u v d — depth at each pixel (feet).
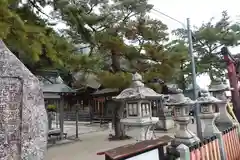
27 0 18.02
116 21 33.30
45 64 20.49
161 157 10.77
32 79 6.15
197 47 65.82
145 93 12.80
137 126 12.49
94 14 29.27
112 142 33.14
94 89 48.47
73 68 24.06
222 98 22.58
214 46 64.95
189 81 59.11
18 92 5.78
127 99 12.92
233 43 62.08
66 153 26.55
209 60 65.10
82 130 52.37
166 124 43.06
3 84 5.66
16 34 11.19
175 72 31.42
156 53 30.40
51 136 37.22
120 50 31.14
